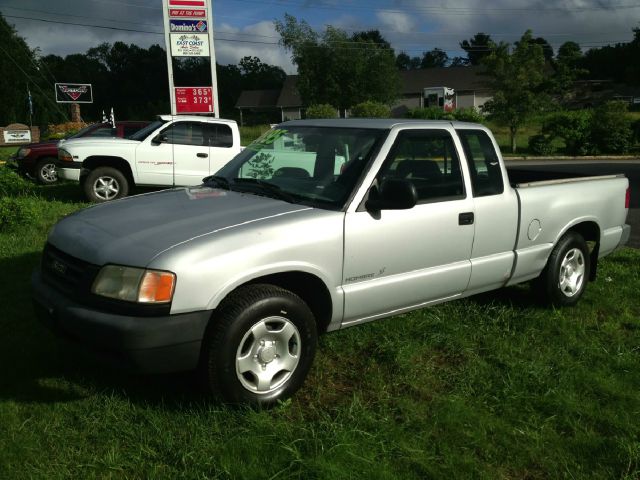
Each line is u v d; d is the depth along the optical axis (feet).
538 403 12.49
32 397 12.00
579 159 87.92
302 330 12.05
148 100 296.71
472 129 15.67
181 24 48.32
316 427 11.26
